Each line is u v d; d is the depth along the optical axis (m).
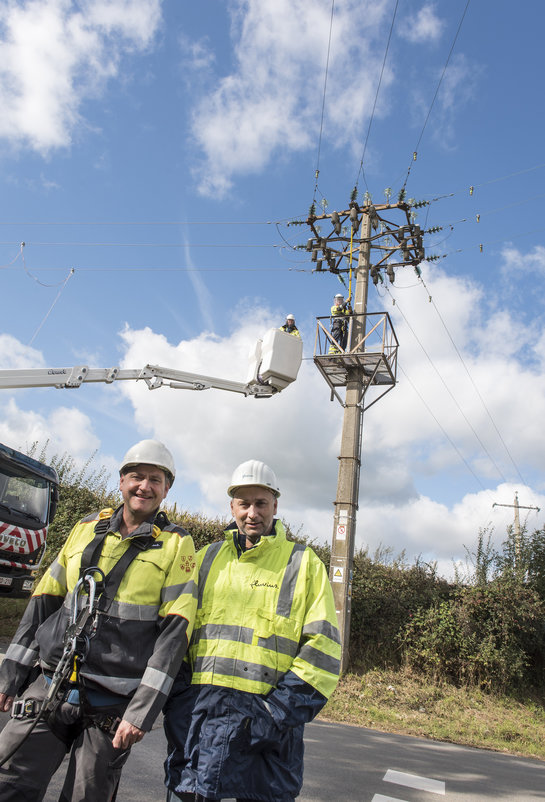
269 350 9.20
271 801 2.62
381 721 9.67
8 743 2.61
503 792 5.97
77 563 2.88
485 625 13.23
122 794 4.22
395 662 13.07
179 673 3.01
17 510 10.77
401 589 14.05
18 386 7.82
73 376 8.16
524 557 14.83
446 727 9.83
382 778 5.80
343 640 12.12
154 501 2.96
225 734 2.64
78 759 2.61
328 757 6.34
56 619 2.85
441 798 5.40
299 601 2.93
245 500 3.15
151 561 2.81
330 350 13.68
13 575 10.62
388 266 15.41
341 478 13.11
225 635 2.87
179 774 2.81
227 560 3.12
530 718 11.55
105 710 2.63
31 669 2.91
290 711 2.63
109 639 2.69
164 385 8.82
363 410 13.84
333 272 15.73
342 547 12.62
